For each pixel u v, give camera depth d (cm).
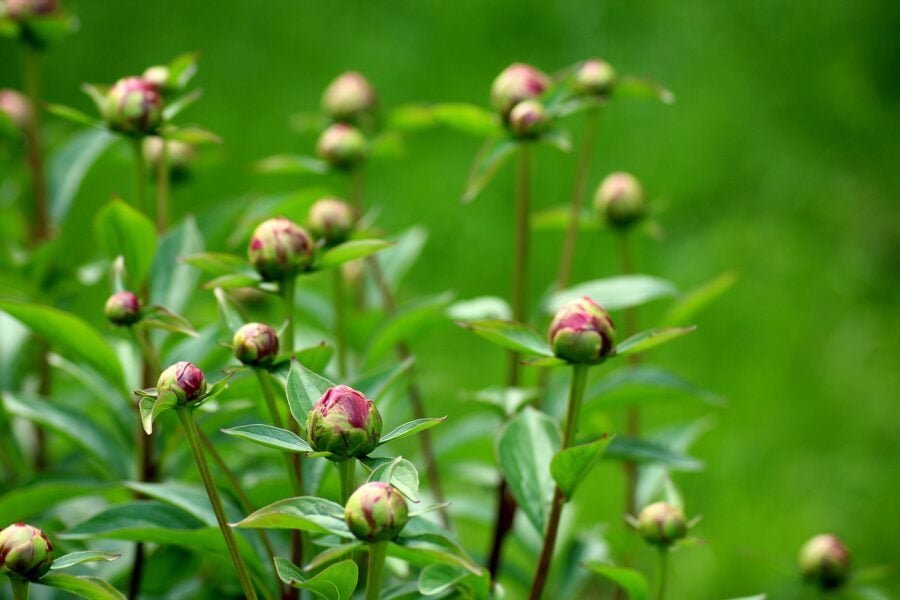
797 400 368
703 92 502
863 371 381
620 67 518
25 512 197
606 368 315
